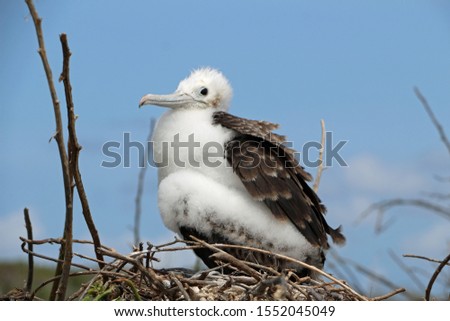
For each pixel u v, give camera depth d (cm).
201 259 1168
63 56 859
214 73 1325
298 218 1141
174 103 1271
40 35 827
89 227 968
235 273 1079
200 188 1141
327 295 1026
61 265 1009
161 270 1038
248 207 1137
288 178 1153
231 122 1193
